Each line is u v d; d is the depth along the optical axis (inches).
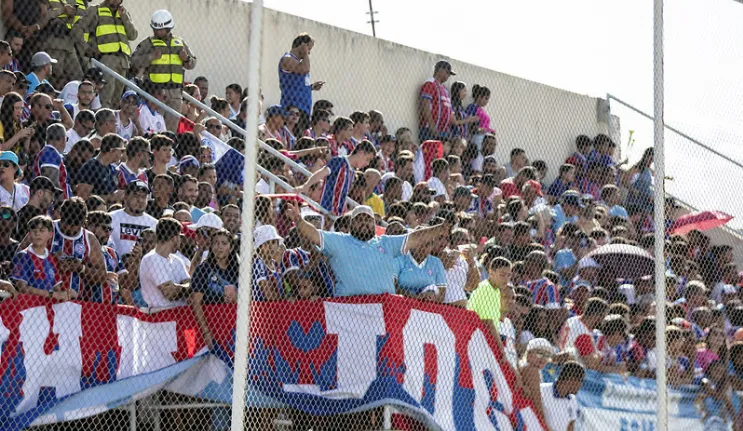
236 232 821.2
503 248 934.4
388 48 1320.1
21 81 903.7
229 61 1203.2
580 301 940.0
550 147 1392.7
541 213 1055.6
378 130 1171.9
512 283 916.0
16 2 939.3
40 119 871.1
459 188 1009.5
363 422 752.3
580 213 1112.8
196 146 954.7
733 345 949.8
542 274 919.0
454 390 780.6
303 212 878.4
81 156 849.5
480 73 1376.7
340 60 1286.9
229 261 740.0
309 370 738.2
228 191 946.1
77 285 698.2
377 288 764.6
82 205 702.5
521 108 1386.6
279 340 735.7
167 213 815.1
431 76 1352.1
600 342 877.8
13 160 788.6
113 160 847.7
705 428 917.8
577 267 998.4
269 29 1229.1
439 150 1114.7
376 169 1035.3
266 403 725.9
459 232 888.3
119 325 695.7
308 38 1108.5
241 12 1213.7
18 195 802.8
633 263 973.8
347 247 762.2
